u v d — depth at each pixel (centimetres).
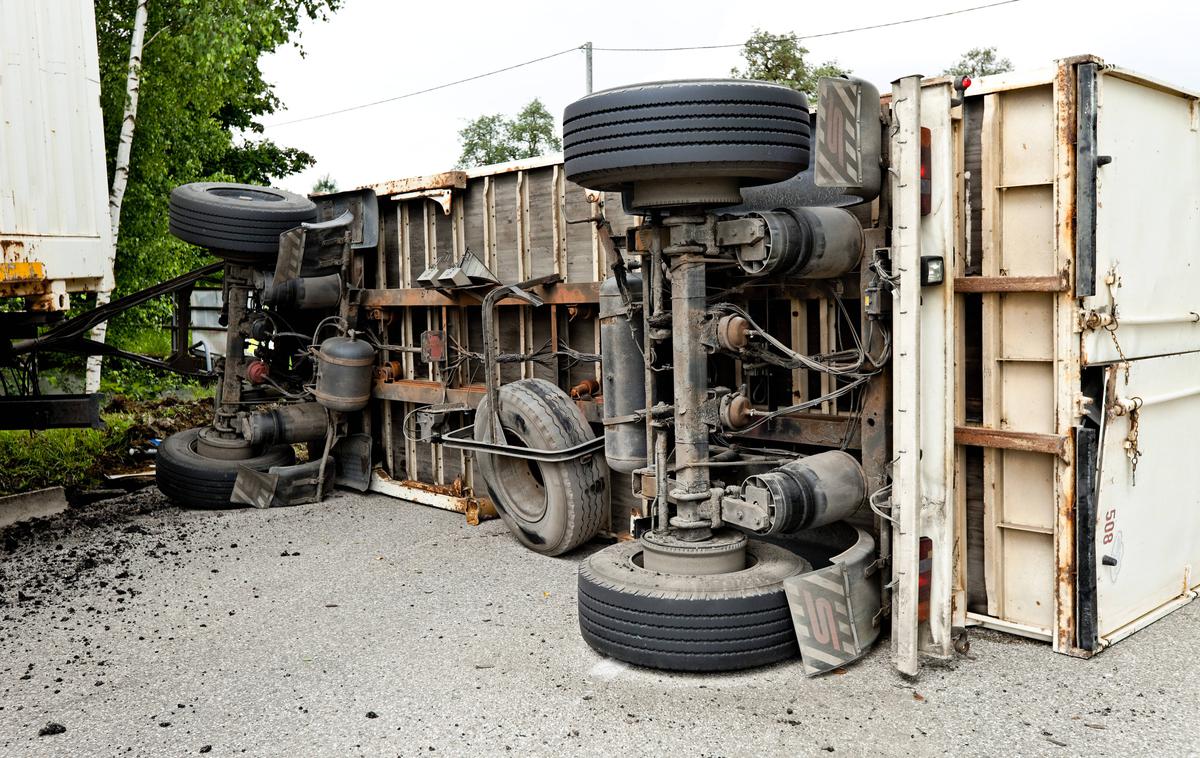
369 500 812
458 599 542
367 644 475
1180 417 505
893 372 421
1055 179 426
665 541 460
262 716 397
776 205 520
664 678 423
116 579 598
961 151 459
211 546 673
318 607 535
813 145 504
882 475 460
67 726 393
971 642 457
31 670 454
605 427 554
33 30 605
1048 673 418
